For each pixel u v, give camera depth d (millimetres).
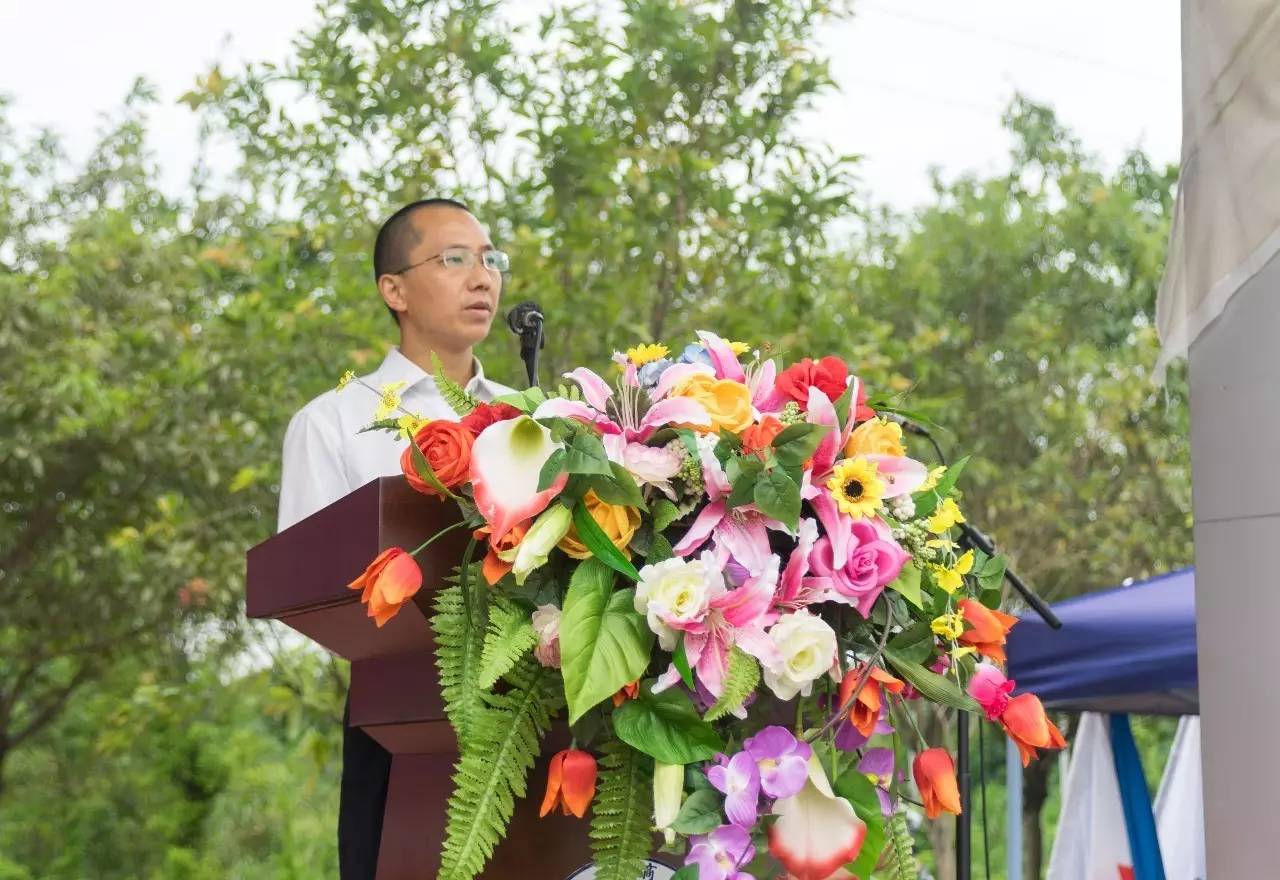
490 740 1536
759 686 1592
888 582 1590
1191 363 2064
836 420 1612
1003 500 9984
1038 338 10602
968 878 2934
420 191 7242
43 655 9750
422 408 2912
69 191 10352
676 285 7469
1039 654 4309
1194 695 4422
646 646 1515
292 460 2773
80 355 8727
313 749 7438
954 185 12188
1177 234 2172
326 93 7156
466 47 7133
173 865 13648
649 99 7402
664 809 1498
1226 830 1935
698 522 1556
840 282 9820
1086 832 4793
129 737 9445
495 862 1677
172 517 8406
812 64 7324
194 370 8531
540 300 7098
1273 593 1915
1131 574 10062
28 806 14023
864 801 1604
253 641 9258
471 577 1568
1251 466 1965
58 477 9016
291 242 8266
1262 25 2016
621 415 1587
